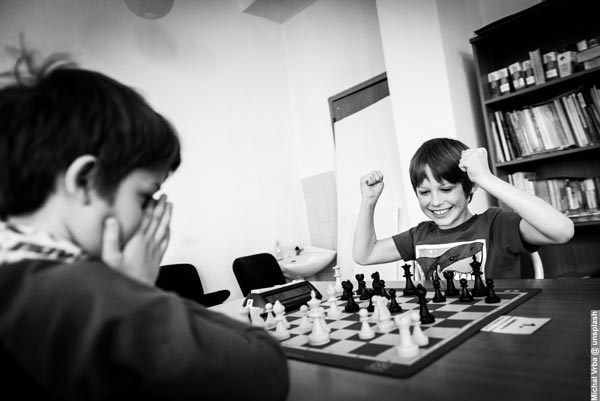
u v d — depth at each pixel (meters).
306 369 0.70
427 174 1.35
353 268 3.05
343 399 0.55
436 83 2.49
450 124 2.44
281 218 3.57
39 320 0.37
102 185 0.45
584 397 0.46
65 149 0.43
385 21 2.74
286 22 3.87
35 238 0.42
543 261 2.45
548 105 2.22
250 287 2.57
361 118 3.20
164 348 0.39
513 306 0.87
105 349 0.37
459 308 0.94
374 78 3.15
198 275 2.66
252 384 0.44
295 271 3.18
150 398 0.41
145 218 0.59
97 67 2.67
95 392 0.37
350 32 3.33
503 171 2.42
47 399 0.36
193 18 3.23
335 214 3.53
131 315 0.38
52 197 0.44
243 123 3.44
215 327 0.47
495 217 1.35
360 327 0.93
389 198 3.01
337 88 3.47
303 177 3.80
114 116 0.45
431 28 2.48
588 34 2.25
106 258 0.46
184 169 2.99
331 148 3.56
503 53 2.59
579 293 0.91
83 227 0.45
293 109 3.86
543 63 2.23
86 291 0.38
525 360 0.58
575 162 2.31
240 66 3.50
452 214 1.38
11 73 0.48
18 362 0.36
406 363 0.64
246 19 3.62
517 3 2.63
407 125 2.67
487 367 0.58
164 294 0.44
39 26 2.46
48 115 0.43
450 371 0.59
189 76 3.13
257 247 3.33
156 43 2.98
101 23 2.72
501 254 1.29
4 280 0.38
